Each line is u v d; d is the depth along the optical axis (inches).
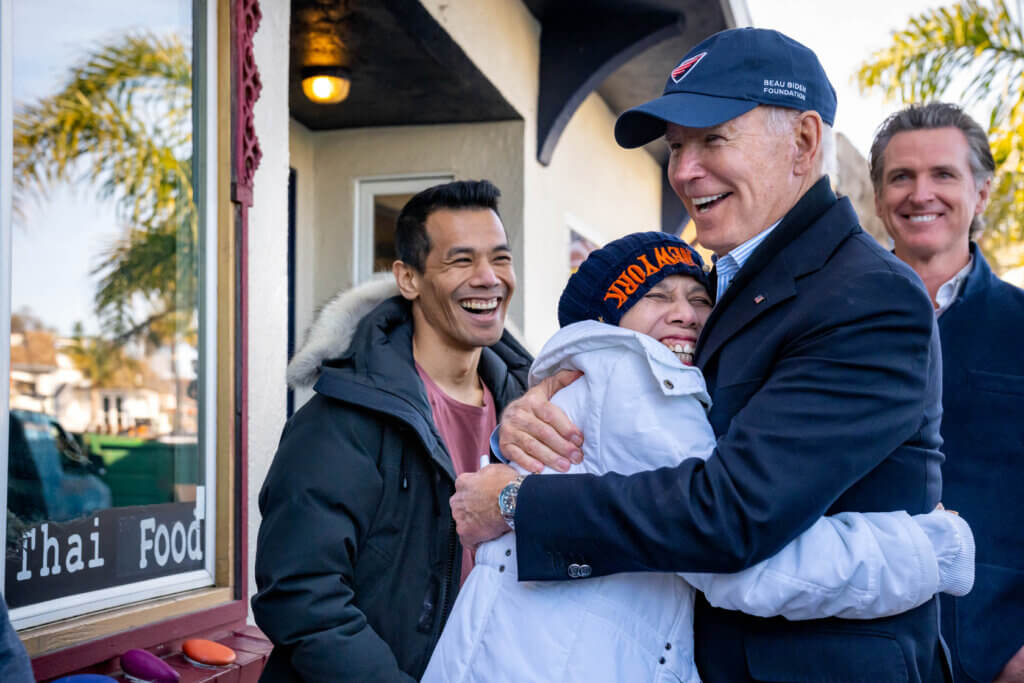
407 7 152.9
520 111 203.6
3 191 85.4
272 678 71.7
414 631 72.5
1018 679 84.4
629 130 65.2
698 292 63.8
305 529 69.3
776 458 51.6
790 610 53.3
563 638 56.3
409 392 73.9
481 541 61.5
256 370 115.6
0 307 84.0
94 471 94.5
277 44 122.6
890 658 54.0
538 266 214.7
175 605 93.4
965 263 95.7
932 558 53.2
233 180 105.9
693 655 58.9
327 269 213.9
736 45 60.4
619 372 59.1
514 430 61.5
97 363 102.0
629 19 212.2
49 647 79.9
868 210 356.5
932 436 58.2
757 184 60.3
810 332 54.8
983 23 265.1
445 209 81.6
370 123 209.8
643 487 53.8
